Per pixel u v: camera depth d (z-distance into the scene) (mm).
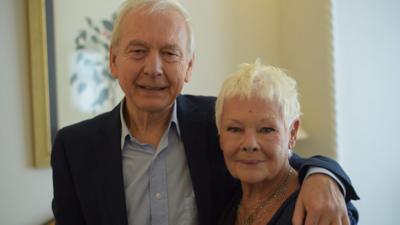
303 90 2443
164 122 1173
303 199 901
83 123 1227
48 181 1759
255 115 952
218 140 1202
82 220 1193
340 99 2389
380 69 2660
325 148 2355
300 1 2395
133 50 1053
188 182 1162
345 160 2484
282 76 1001
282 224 941
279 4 2566
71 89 1762
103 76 1889
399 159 2891
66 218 1185
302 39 2410
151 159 1140
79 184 1127
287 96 977
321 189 902
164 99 1089
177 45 1061
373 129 2660
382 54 2662
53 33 1682
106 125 1187
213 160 1193
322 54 2297
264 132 968
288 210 952
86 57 1815
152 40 1034
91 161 1141
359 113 2539
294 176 1046
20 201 1658
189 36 1111
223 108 1001
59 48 1708
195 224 1148
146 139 1165
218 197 1187
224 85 1010
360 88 2523
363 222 2676
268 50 2594
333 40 2256
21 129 1634
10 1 1564
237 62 2506
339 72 2354
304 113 2451
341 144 2412
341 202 879
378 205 2766
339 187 932
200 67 2326
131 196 1124
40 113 1656
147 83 1059
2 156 1583
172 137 1178
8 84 1578
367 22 2523
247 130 965
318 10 2283
